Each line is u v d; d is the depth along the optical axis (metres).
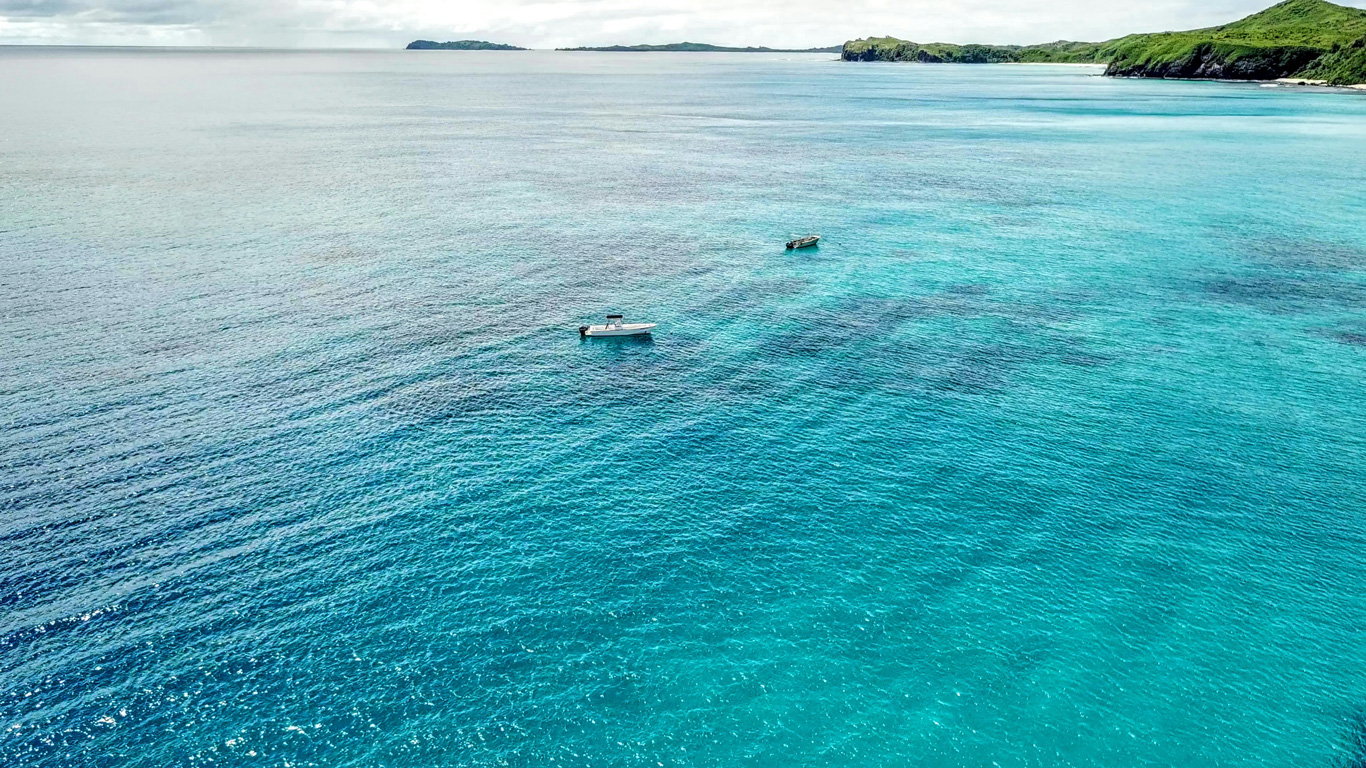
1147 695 41.53
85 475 55.66
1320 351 80.06
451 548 50.19
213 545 49.69
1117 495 56.78
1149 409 68.50
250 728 38.69
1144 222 129.38
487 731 38.91
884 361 77.56
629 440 62.84
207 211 125.50
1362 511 55.19
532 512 53.75
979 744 38.97
